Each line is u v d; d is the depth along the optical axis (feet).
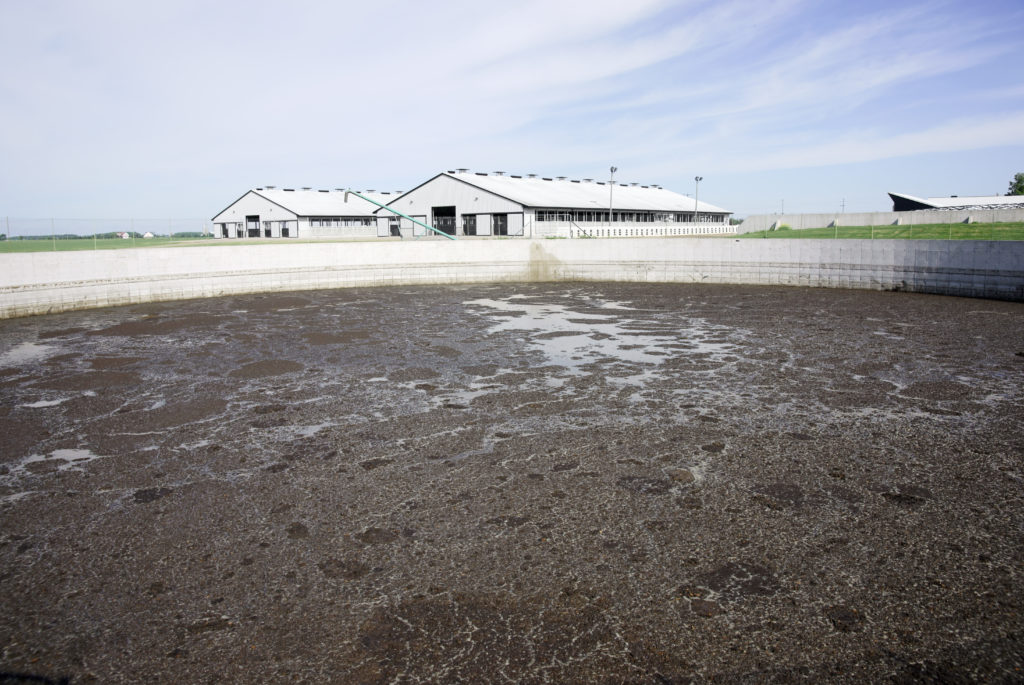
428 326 57.00
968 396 32.63
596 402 32.30
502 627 14.67
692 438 26.81
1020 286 68.49
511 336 51.42
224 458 25.32
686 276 96.58
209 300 79.46
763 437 26.84
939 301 69.87
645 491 21.67
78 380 38.06
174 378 38.37
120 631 14.87
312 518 20.13
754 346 46.16
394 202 179.01
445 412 30.94
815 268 86.07
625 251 99.96
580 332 53.06
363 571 17.08
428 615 15.16
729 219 237.66
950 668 13.23
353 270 95.25
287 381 37.40
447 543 18.43
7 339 52.03
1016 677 12.95
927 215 126.11
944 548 17.85
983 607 15.23
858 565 17.03
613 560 17.38
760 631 14.43
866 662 13.41
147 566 17.60
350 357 43.88
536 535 18.80
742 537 18.52
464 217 164.55
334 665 13.53
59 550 18.53
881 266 80.33
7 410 32.14
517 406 31.76
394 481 22.81
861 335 49.88
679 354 43.70
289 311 68.33
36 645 14.43
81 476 23.80
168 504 21.34
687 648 13.88
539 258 103.40
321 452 25.81
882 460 24.23
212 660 13.78
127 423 29.89
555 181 206.18
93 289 72.18
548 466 23.94
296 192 219.82
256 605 15.72
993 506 20.34
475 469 23.77
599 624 14.73
